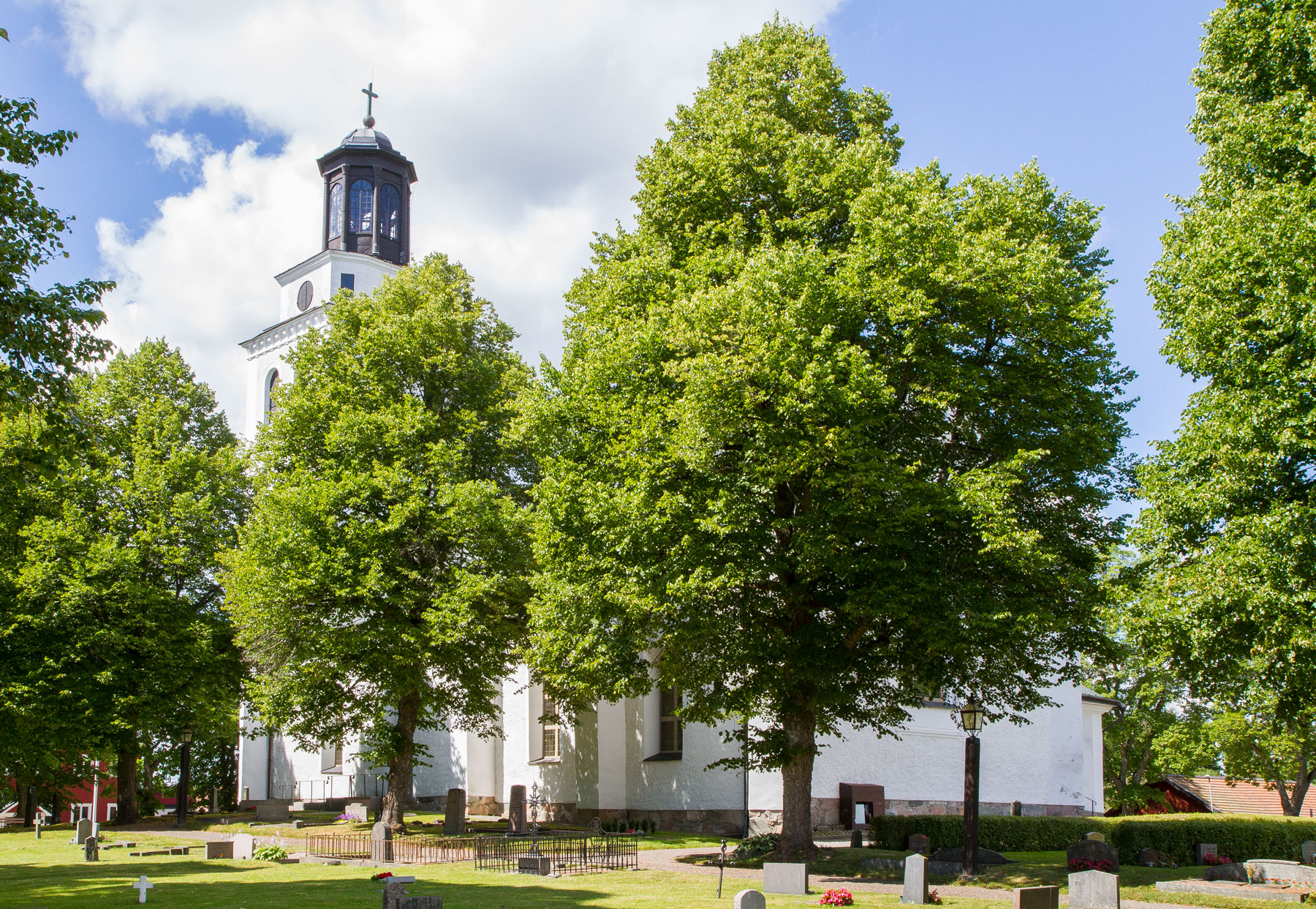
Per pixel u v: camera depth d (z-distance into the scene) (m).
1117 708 52.22
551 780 39.12
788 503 23.27
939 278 20.41
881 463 19.61
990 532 19.58
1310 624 17.36
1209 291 19.50
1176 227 21.17
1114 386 24.00
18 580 36.31
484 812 42.81
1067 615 21.92
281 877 22.23
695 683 23.64
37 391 17.61
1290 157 19.72
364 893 18.88
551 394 24.95
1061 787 40.19
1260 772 48.22
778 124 24.97
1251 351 19.08
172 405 43.09
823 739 33.69
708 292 22.17
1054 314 21.48
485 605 30.88
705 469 21.23
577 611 22.95
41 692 35.28
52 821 53.34
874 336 21.69
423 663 30.86
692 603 21.11
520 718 41.19
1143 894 18.33
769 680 22.34
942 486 20.39
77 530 37.44
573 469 23.77
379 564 29.34
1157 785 56.38
